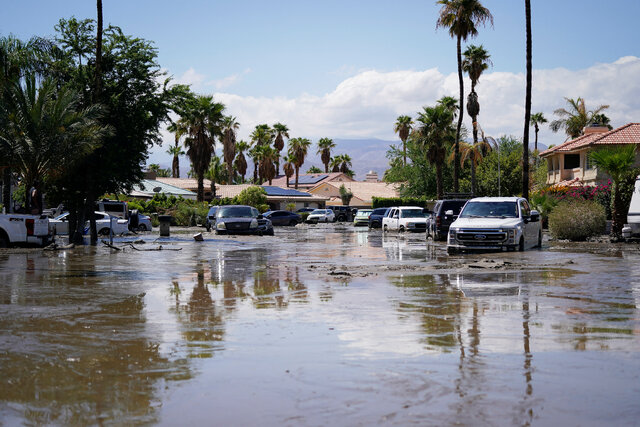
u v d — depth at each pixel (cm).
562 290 1015
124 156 2781
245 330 695
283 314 800
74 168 2662
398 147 7912
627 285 1076
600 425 390
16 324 739
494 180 6369
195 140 6069
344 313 805
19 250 2098
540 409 419
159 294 1002
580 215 2564
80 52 2838
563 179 5025
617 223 2466
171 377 504
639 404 429
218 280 1204
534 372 511
